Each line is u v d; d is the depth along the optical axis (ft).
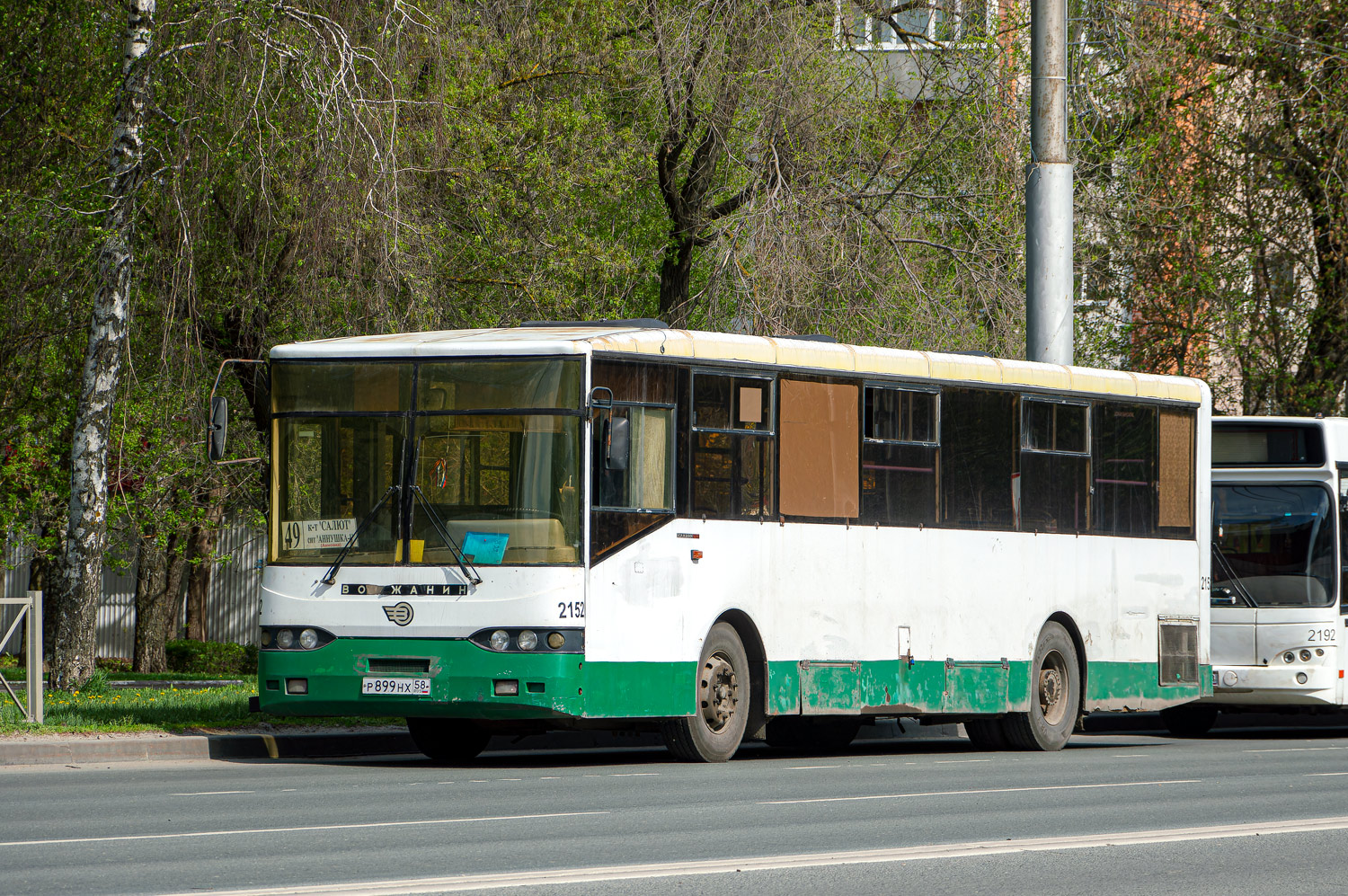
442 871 40.88
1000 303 119.03
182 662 207.92
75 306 122.52
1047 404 90.99
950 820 53.01
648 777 67.36
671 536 73.72
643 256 128.16
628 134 121.29
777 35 120.47
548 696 69.31
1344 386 153.38
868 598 81.61
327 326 109.40
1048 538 90.38
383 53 104.78
